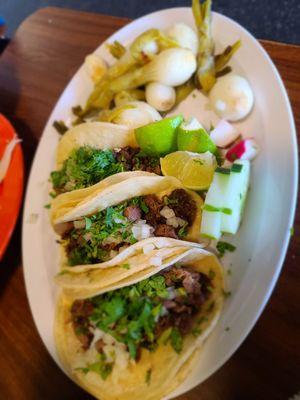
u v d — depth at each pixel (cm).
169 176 21
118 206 22
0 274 27
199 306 21
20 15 39
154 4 31
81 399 22
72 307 24
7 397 24
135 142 23
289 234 19
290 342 18
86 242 23
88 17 31
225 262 21
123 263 21
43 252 26
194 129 21
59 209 23
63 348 23
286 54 23
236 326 19
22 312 26
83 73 29
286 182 20
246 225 20
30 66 32
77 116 28
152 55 25
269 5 26
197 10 24
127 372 22
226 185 19
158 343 22
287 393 18
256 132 22
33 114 31
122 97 25
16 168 28
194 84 25
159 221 22
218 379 19
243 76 23
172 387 20
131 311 22
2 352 25
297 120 22
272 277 18
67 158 25
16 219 26
